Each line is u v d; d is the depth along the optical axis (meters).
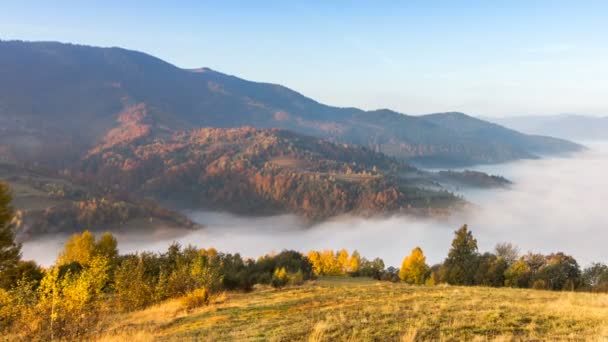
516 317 11.98
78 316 16.23
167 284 27.58
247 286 36.50
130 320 19.55
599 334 9.77
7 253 29.62
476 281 50.22
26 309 16.36
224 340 12.41
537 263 55.53
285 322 14.27
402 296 19.38
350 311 15.11
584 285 44.00
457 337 10.36
